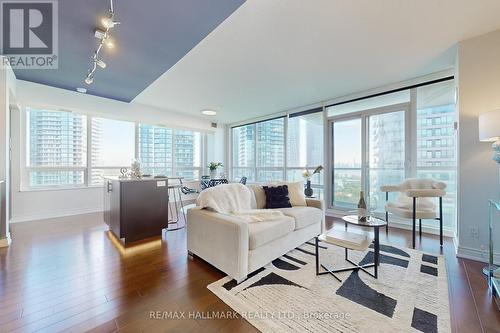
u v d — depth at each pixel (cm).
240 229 193
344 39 241
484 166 240
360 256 251
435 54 275
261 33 229
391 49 262
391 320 148
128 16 201
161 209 328
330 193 473
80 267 223
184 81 365
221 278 204
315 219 303
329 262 236
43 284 191
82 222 388
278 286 190
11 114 386
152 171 591
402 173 372
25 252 258
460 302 167
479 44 239
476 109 242
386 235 326
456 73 270
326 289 185
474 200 245
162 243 297
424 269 219
